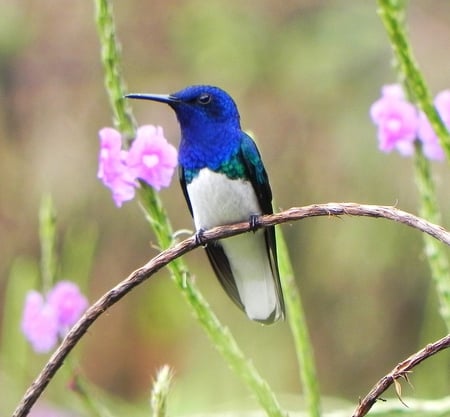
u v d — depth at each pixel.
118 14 14.32
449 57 13.30
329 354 13.91
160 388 4.65
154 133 5.12
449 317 5.46
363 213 4.18
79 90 14.48
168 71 14.12
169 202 13.60
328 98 13.73
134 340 14.60
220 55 13.98
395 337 13.66
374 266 13.47
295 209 4.38
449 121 5.74
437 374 7.79
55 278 6.57
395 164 13.21
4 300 14.34
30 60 14.48
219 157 6.08
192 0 14.24
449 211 11.80
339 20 13.91
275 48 13.95
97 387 14.39
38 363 8.12
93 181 14.18
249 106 13.88
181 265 5.21
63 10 14.53
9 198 14.37
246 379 5.11
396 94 5.79
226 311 13.73
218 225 6.18
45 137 14.37
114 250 14.24
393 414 5.46
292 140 13.66
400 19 5.19
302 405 7.71
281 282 5.42
